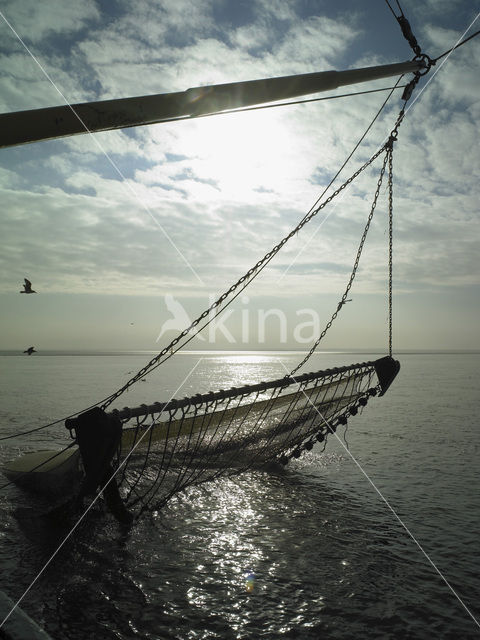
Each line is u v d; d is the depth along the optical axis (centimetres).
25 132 459
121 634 508
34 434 1612
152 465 1087
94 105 473
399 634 528
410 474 1201
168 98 497
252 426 1134
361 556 723
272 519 872
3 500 891
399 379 5216
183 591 605
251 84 517
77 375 5634
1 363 10444
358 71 591
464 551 747
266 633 521
